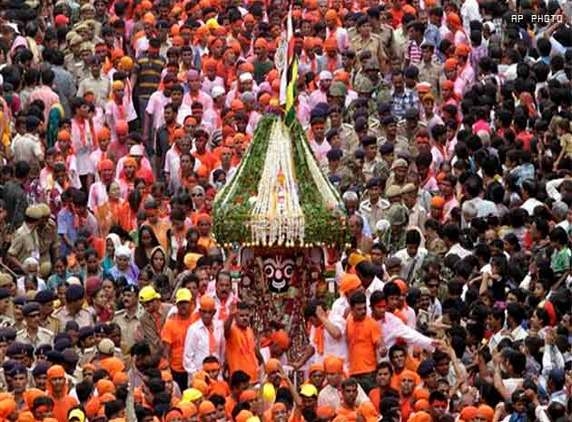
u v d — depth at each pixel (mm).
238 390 58094
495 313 62781
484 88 76750
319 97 76000
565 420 58000
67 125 72312
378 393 59062
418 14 81062
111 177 70062
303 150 56969
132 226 69750
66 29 77375
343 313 59656
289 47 57219
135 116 75438
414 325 61281
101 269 65812
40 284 64500
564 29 81938
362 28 78062
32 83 73562
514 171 71938
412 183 69312
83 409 57156
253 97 74438
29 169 69062
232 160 71875
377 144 72125
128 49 79812
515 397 58750
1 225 67312
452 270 65562
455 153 72750
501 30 81812
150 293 61406
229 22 79688
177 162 71625
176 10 80812
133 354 59656
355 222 64500
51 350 59156
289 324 57906
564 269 66312
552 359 61125
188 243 66188
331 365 58125
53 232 67125
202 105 75250
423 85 75625
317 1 80750
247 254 57031
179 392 59781
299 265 57000
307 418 57531
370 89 76750
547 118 74875
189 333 59656
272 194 56406
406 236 66812
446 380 59625
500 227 68750
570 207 69375
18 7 79312
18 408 57469
